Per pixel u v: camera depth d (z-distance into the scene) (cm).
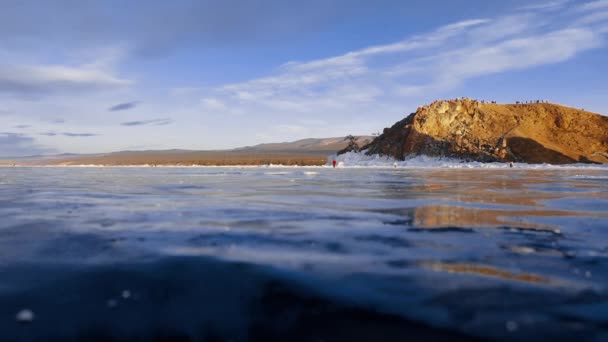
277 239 620
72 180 2400
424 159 6775
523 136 7031
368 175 3072
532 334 295
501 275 436
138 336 300
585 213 932
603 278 427
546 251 548
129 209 990
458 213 925
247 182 2177
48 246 564
